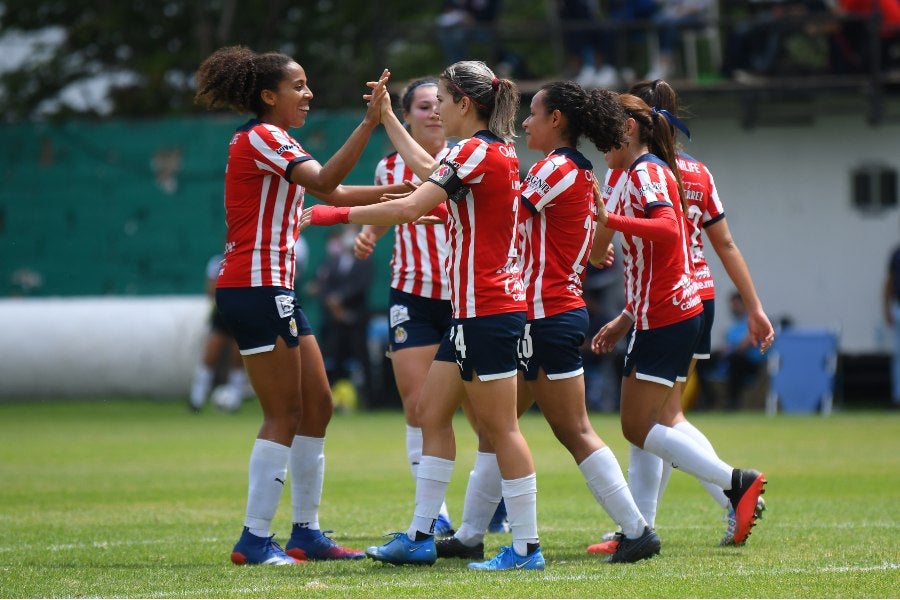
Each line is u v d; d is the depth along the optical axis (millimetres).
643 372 23703
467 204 21250
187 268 81312
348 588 20016
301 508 24062
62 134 81438
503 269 21375
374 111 22812
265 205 22953
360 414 69375
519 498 21812
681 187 24109
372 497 33750
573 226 22359
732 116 75312
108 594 19781
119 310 75438
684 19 71375
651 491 25000
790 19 70000
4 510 31266
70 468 41844
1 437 55406
